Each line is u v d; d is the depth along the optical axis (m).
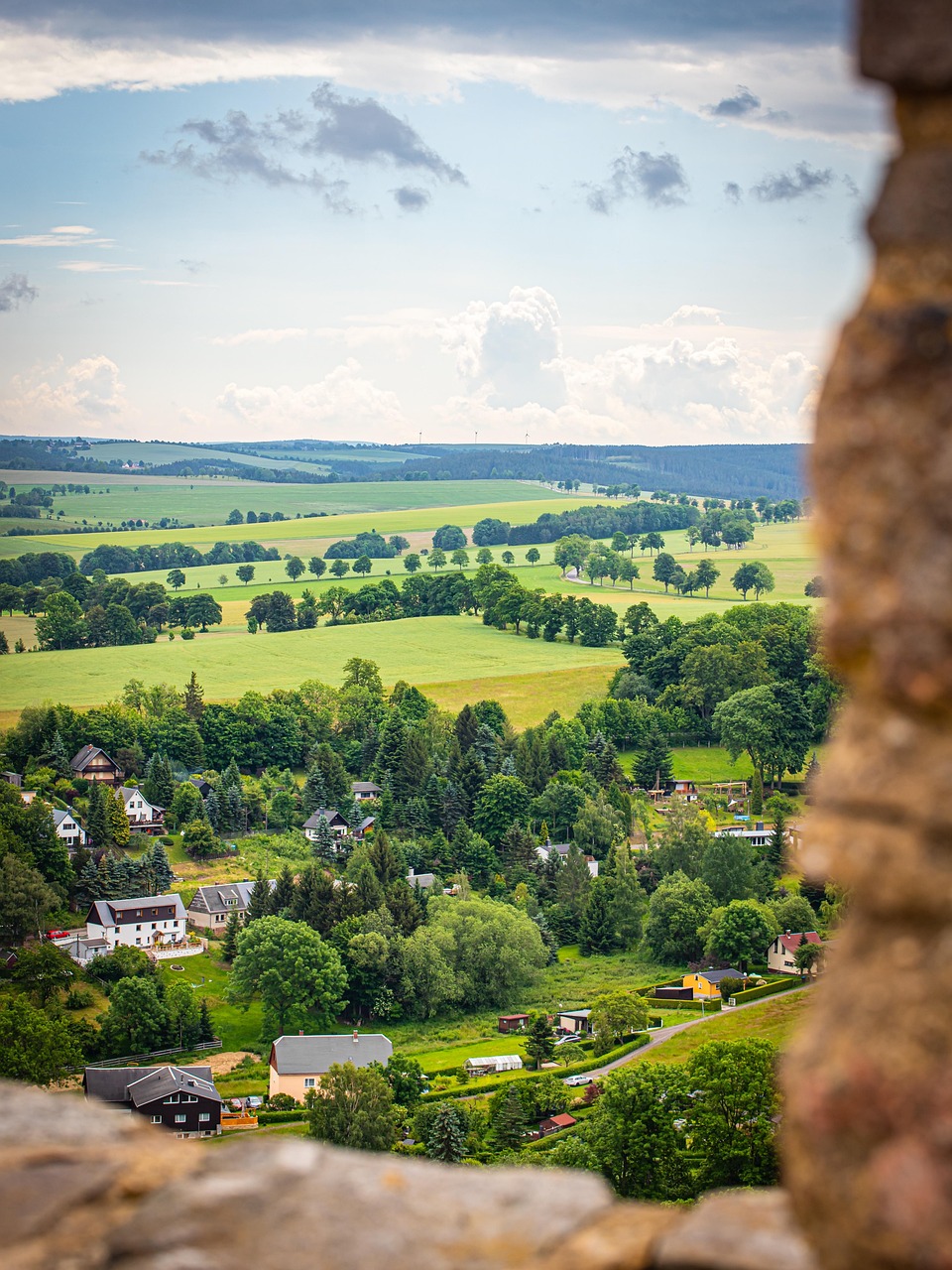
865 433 4.04
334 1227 5.01
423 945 93.69
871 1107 3.88
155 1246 4.91
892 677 4.01
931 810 3.95
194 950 104.62
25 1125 5.97
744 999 91.25
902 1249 3.77
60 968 92.19
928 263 4.02
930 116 4.13
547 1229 4.98
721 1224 4.87
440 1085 76.12
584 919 107.31
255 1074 81.81
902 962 3.98
